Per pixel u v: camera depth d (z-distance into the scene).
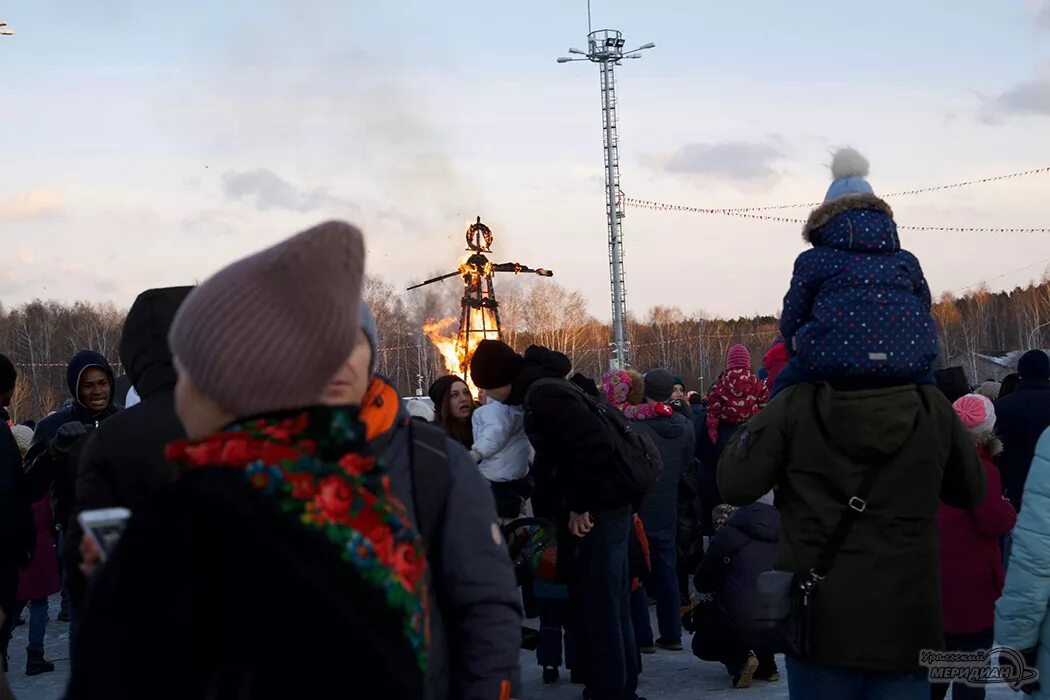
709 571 5.79
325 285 1.51
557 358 5.81
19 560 5.73
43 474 6.11
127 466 2.81
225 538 1.38
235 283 1.49
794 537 3.38
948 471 3.52
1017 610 3.45
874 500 3.29
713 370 98.06
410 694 1.46
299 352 1.48
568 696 6.32
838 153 3.61
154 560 1.36
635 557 6.75
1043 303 95.50
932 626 3.31
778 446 3.41
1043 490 3.40
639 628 7.26
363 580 1.44
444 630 2.39
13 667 8.16
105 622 1.35
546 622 6.70
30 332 81.56
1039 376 7.86
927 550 3.32
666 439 7.55
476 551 2.40
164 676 1.33
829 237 3.50
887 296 3.35
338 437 1.51
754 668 6.28
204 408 1.52
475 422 7.18
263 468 1.43
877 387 3.33
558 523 5.60
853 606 3.27
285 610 1.37
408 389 69.50
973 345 93.38
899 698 3.33
